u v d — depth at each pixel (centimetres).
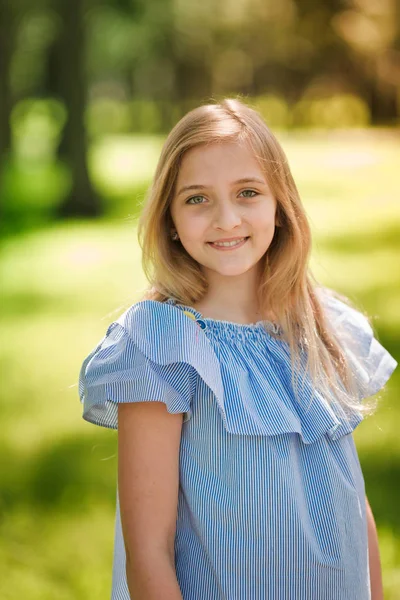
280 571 196
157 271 220
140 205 265
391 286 1005
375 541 225
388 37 4266
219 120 212
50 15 2414
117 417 205
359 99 4706
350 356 231
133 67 4888
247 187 211
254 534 195
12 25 2052
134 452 194
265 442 198
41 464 530
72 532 436
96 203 1798
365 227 1476
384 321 823
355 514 209
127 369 194
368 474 482
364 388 230
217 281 221
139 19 2780
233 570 195
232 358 206
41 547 418
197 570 198
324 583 199
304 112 4881
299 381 210
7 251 1406
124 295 1042
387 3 4200
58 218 1758
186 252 223
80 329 882
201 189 209
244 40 4772
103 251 1374
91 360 200
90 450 550
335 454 210
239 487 196
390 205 1711
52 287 1115
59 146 2480
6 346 830
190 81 5228
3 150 2066
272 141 218
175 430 196
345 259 1191
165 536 193
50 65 3238
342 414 212
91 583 382
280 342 218
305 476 204
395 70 4419
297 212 225
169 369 196
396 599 357
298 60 4775
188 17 4459
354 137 3791
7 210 1834
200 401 197
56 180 2400
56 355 789
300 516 198
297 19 4472
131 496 193
